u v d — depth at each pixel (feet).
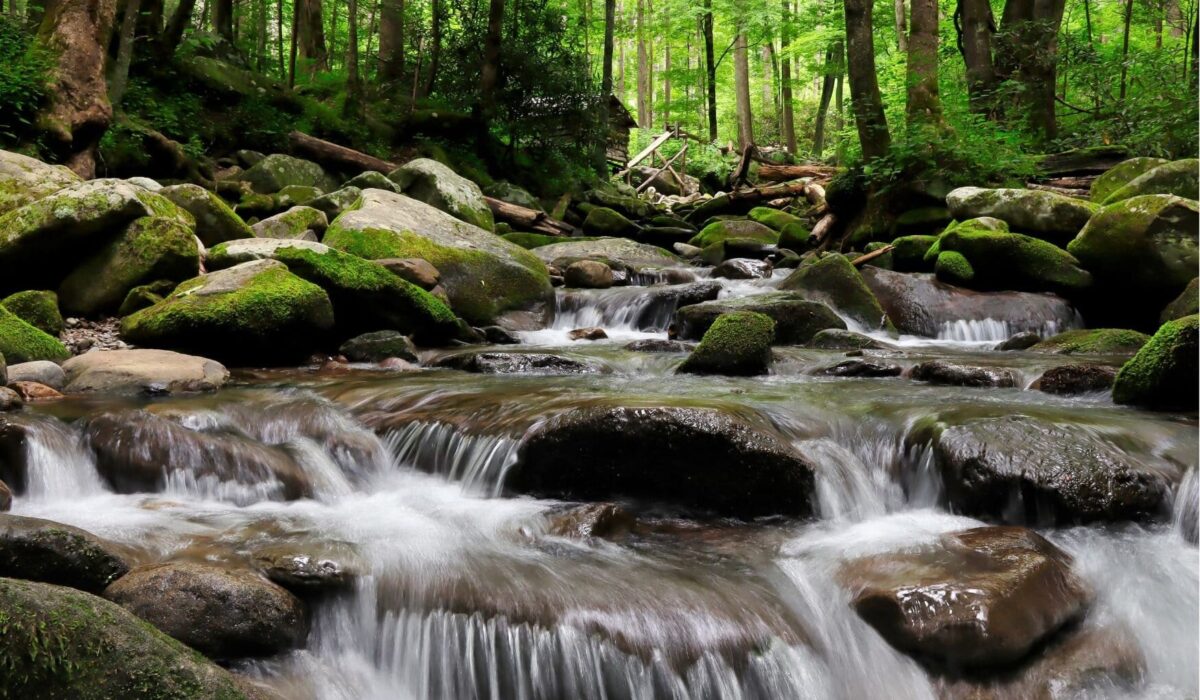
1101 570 13.00
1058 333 30.99
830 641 11.60
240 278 25.68
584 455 15.66
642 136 110.01
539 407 17.58
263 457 16.12
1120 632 11.92
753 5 94.58
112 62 48.44
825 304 31.48
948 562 12.42
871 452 16.44
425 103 66.33
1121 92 58.49
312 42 73.10
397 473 17.58
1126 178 41.78
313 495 16.07
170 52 54.19
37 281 27.30
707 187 94.63
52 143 37.91
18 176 29.66
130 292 26.61
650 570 12.48
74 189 27.27
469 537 13.41
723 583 12.16
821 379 23.09
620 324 35.47
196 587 10.23
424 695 10.96
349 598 11.39
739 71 105.09
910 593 11.39
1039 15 61.26
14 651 8.14
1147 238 31.81
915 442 15.89
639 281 42.04
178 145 46.60
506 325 33.91
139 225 27.43
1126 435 15.67
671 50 137.80
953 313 33.42
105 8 40.27
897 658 11.24
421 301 29.22
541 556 12.78
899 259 40.60
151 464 15.51
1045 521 14.12
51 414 17.34
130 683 8.37
